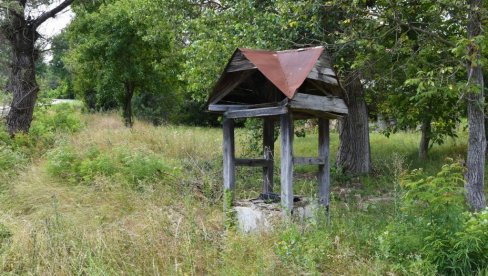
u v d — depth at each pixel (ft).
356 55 32.53
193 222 18.60
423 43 28.81
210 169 32.83
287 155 20.33
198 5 43.01
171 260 16.97
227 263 16.29
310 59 20.39
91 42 69.72
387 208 24.32
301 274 15.29
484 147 23.85
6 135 41.16
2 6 41.16
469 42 21.79
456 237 15.30
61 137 42.93
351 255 16.72
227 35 33.19
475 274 14.93
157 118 88.33
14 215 24.44
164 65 70.33
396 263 15.79
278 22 30.37
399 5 29.04
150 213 20.52
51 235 17.99
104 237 18.34
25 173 31.37
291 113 20.45
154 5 44.75
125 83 73.26
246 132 40.83
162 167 30.04
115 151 33.06
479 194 23.62
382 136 62.18
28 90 45.52
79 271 15.97
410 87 35.63
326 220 20.13
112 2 74.79
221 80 21.30
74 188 27.17
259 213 20.34
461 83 23.20
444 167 16.93
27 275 16.17
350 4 28.76
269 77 19.83
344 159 40.22
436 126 40.63
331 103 21.49
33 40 45.50
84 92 92.99
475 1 24.13
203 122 101.04
